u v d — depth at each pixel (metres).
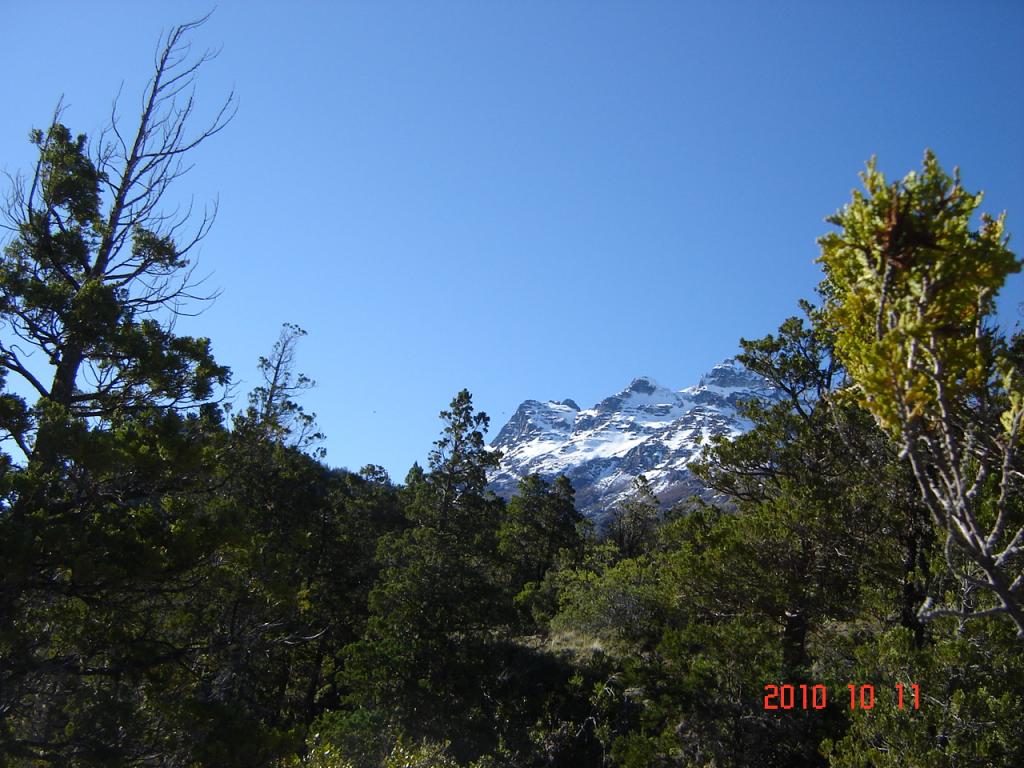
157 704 9.87
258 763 9.86
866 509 13.91
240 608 11.44
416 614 26.53
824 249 4.98
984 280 4.59
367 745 19.81
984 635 9.75
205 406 12.02
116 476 10.22
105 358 11.21
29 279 10.58
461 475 32.69
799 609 15.13
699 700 14.02
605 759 19.84
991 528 9.57
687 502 20.14
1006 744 8.66
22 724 9.53
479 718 23.67
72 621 9.93
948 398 4.63
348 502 35.75
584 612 27.14
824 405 16.69
